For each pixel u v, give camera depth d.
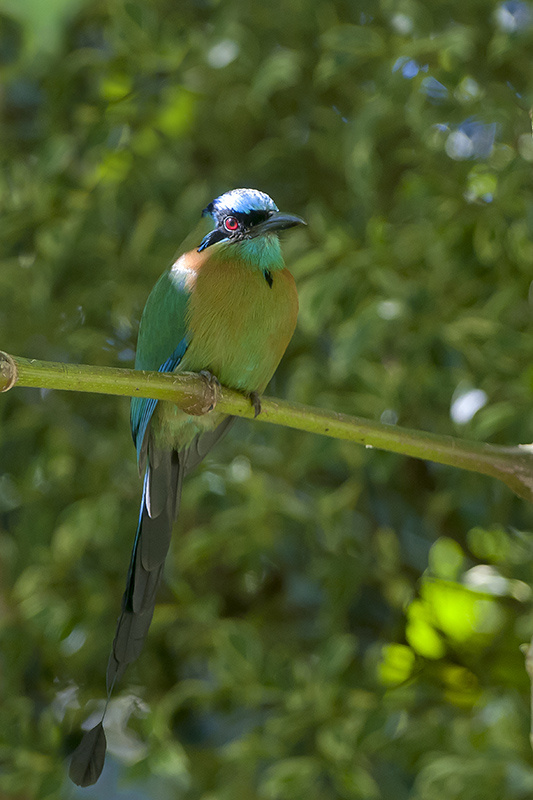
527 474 5.13
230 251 6.50
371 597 9.00
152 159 8.72
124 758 8.53
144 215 8.65
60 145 8.45
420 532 8.78
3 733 8.50
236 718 8.77
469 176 8.09
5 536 9.39
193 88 8.65
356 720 7.87
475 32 8.20
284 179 8.96
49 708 8.83
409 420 8.20
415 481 8.87
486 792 7.38
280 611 9.09
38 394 9.07
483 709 7.91
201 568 9.07
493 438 8.01
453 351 8.03
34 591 8.76
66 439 8.89
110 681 5.71
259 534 8.23
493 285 8.20
